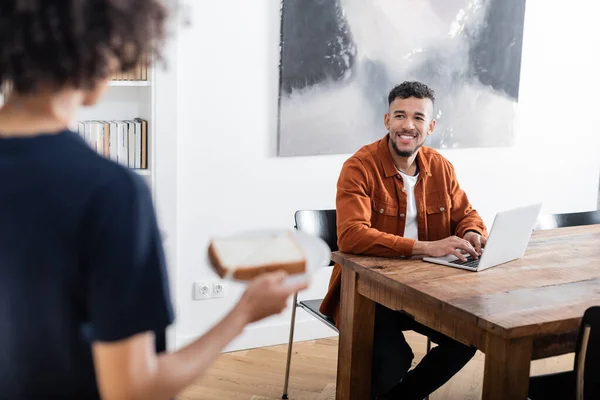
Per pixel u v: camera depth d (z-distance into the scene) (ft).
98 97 3.00
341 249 7.93
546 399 6.60
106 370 2.83
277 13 11.03
